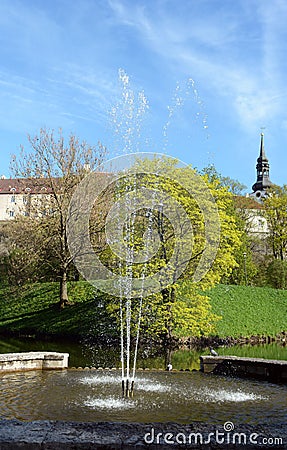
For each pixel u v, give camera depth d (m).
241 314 26.55
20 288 29.72
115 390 9.13
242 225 37.12
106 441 3.91
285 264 36.88
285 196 42.03
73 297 27.80
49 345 21.08
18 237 27.11
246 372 11.06
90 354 18.14
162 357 17.00
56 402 7.91
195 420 6.93
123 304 18.97
